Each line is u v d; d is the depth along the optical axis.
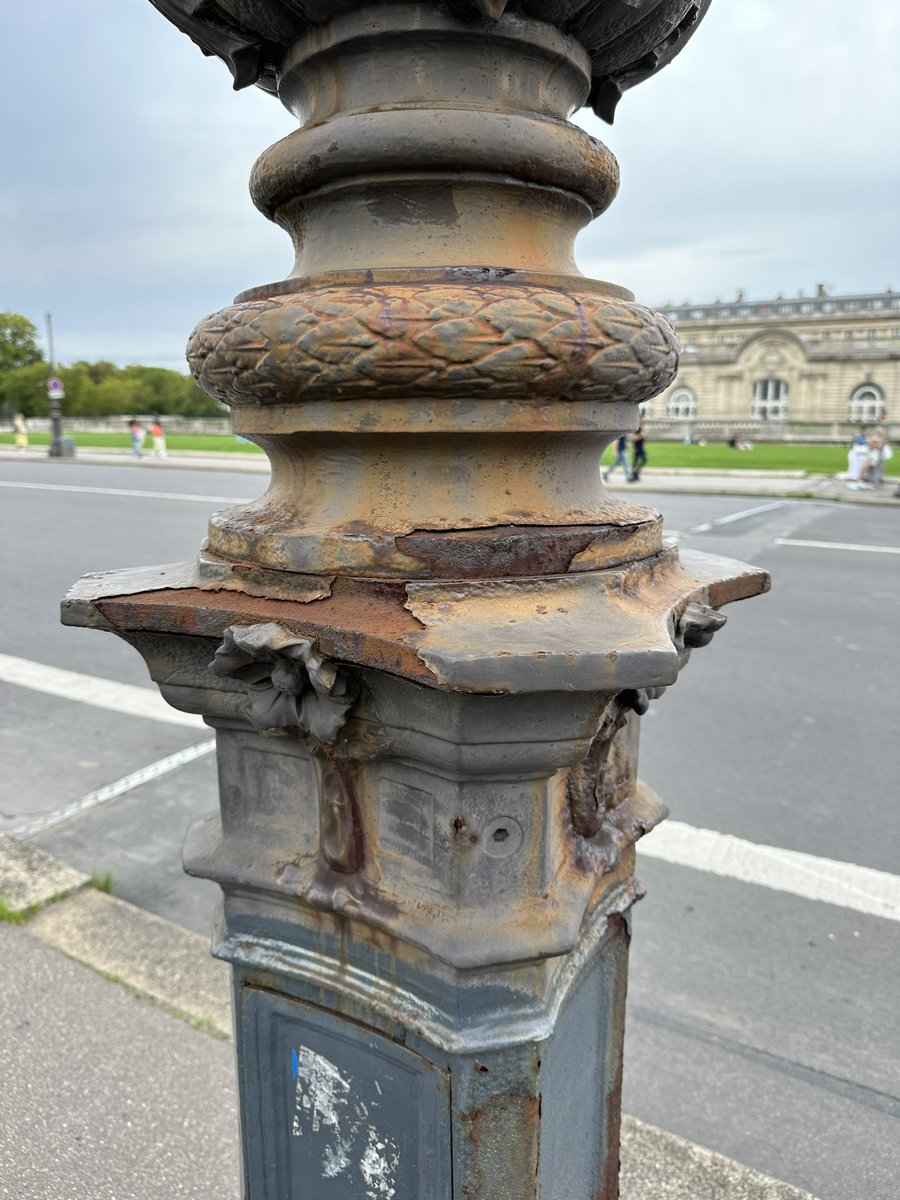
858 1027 2.55
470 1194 1.12
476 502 1.00
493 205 1.00
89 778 4.07
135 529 10.97
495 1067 1.08
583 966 1.24
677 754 4.35
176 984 2.62
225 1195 1.96
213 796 3.89
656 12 1.03
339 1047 1.19
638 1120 2.15
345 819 1.10
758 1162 2.12
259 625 0.96
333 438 1.00
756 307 67.81
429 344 0.88
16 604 7.25
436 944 1.02
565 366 0.92
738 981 2.74
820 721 4.78
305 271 1.06
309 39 1.03
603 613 0.94
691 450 33.88
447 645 0.84
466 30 0.96
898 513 13.35
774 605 7.39
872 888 3.21
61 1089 2.24
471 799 0.99
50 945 2.78
